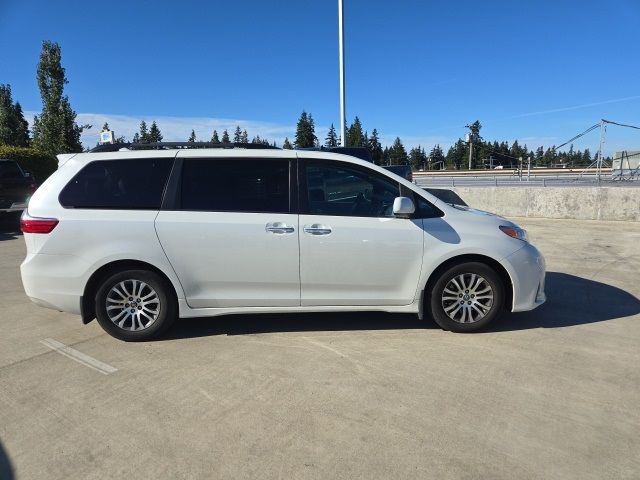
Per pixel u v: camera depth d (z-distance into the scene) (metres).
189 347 4.53
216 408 3.44
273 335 4.80
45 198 4.61
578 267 7.48
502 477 2.69
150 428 3.20
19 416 3.36
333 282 4.65
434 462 2.82
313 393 3.63
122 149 4.84
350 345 4.53
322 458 2.87
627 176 27.50
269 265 4.59
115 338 4.75
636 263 7.71
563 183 26.31
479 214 4.91
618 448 2.93
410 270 4.66
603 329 4.88
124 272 4.58
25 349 4.53
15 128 36.44
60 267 4.53
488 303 4.75
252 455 2.90
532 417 3.27
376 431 3.13
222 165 4.68
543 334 4.75
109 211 4.55
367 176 4.72
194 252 4.54
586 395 3.56
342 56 15.23
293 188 4.65
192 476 2.73
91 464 2.84
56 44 24.95
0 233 12.09
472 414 3.32
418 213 4.70
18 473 2.76
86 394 3.66
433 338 4.68
